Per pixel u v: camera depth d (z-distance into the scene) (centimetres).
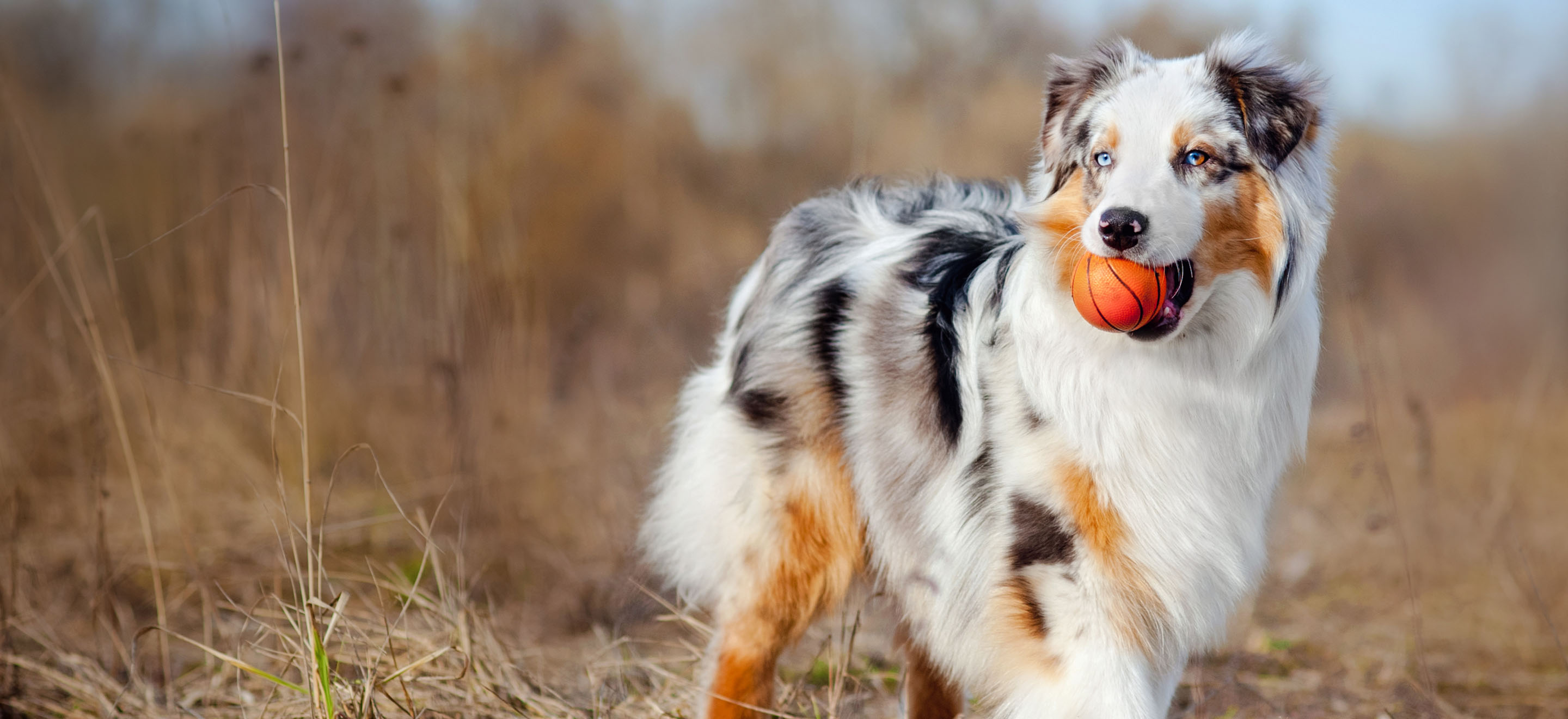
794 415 399
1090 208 329
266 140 769
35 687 437
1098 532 329
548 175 1134
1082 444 328
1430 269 1241
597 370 889
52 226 736
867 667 482
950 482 361
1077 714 326
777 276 432
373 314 822
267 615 475
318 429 716
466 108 834
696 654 444
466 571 579
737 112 1336
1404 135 1320
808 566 399
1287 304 331
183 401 691
